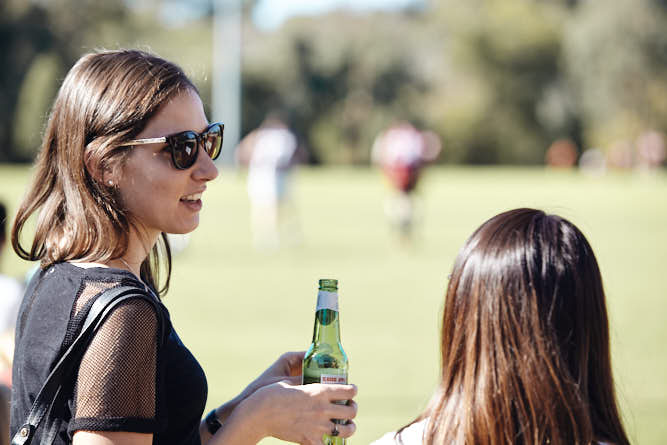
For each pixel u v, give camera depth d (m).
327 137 76.75
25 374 2.26
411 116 76.00
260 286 13.31
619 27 67.19
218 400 6.75
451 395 2.33
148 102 2.41
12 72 61.81
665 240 19.83
